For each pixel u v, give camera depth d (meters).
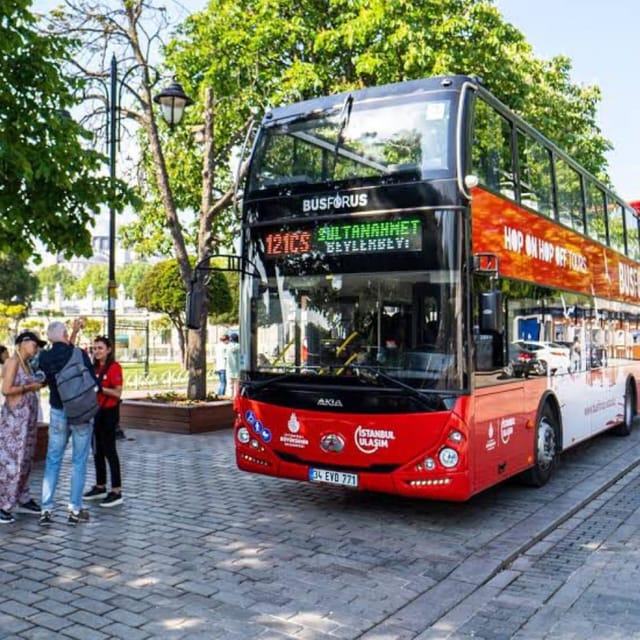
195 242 17.48
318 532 6.92
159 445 11.95
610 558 6.23
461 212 6.74
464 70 15.10
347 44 14.28
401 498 8.34
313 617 4.84
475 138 7.23
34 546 6.39
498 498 8.35
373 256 7.04
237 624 4.71
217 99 15.23
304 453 7.27
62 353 7.10
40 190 8.17
